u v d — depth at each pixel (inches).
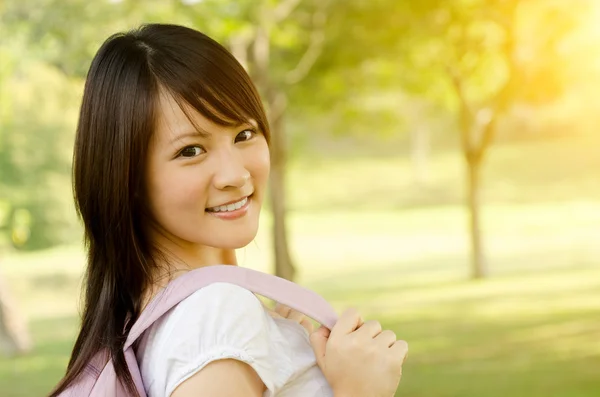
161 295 49.5
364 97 601.6
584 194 1162.0
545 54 539.2
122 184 50.0
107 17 349.1
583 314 440.1
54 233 896.9
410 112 1316.4
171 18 337.4
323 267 783.1
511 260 729.6
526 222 989.2
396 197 1336.1
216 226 51.2
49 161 890.1
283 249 486.6
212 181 50.5
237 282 50.5
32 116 874.1
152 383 47.9
